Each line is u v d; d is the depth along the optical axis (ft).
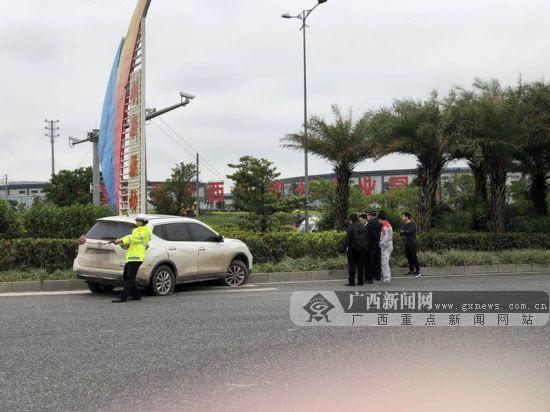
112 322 28.58
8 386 18.17
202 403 16.55
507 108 70.90
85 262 38.32
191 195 168.14
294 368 20.29
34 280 42.14
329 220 93.66
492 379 18.86
